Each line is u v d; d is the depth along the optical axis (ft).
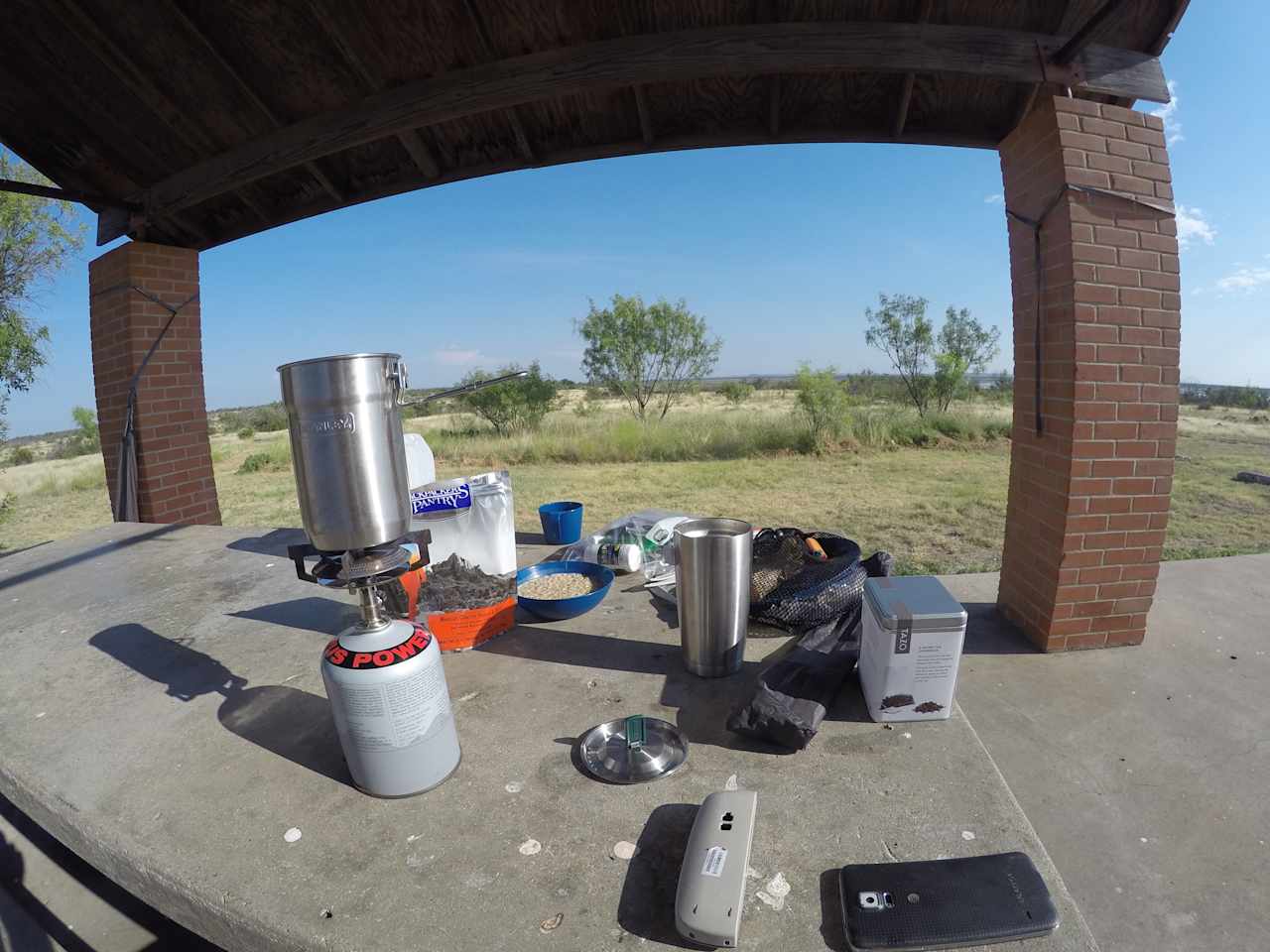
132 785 6.09
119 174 14.34
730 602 7.44
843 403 45.62
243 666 8.52
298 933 4.36
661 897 4.54
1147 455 10.27
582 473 38.29
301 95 11.89
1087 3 9.45
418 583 8.64
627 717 6.82
